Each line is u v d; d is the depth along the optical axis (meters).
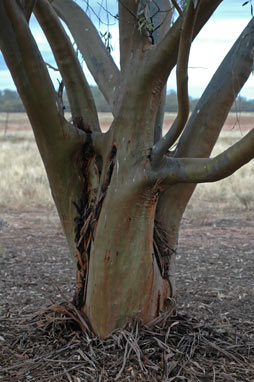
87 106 3.47
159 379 3.08
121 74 3.32
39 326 3.70
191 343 3.45
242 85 3.15
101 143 3.31
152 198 3.11
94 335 3.43
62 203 3.50
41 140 3.20
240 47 3.12
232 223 9.07
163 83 3.07
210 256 6.73
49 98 2.98
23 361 3.34
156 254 3.48
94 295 3.34
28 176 13.91
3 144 27.97
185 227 8.74
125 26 3.23
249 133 2.53
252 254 6.83
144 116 3.08
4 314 4.35
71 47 3.32
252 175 14.06
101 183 3.29
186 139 3.32
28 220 9.20
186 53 2.39
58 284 5.40
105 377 3.08
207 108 3.26
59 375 3.12
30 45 2.79
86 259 3.53
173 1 2.34
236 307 4.73
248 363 3.36
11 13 2.69
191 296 5.06
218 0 2.60
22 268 6.04
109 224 3.17
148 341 3.31
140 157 3.06
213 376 3.13
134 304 3.32
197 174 2.82
